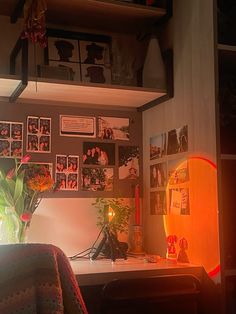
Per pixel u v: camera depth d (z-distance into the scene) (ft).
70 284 3.81
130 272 5.16
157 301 5.09
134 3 6.49
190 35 6.11
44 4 5.57
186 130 6.11
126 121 7.27
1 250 3.53
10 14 6.63
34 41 5.73
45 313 3.48
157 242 6.75
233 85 5.88
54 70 6.22
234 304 5.33
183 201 6.10
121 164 7.16
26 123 6.69
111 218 6.58
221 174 5.48
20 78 5.75
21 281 3.50
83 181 6.89
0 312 3.39
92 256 6.26
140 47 7.32
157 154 6.86
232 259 5.41
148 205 7.07
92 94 6.49
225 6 5.96
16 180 5.83
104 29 7.11
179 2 6.40
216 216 5.39
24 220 5.68
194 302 5.27
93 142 7.03
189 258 5.89
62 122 6.89
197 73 5.91
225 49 5.61
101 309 4.93
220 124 5.61
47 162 6.73
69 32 6.88
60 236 6.66
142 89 6.32
